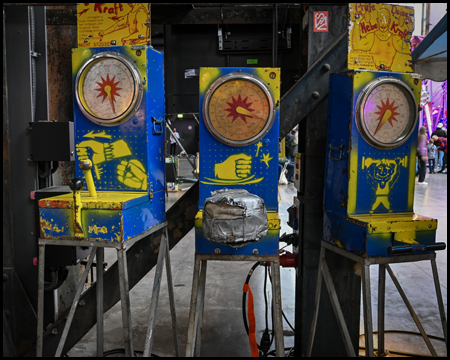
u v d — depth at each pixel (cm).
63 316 224
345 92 183
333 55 197
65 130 225
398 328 262
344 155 184
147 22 188
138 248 218
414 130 187
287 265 214
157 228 199
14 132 229
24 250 233
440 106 1266
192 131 1460
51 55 273
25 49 226
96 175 192
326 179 199
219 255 177
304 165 210
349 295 207
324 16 196
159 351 232
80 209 166
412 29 196
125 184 190
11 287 230
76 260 232
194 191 220
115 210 164
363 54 190
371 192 184
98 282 218
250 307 195
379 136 181
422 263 387
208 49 250
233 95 180
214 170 186
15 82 228
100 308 220
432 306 293
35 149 227
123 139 187
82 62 188
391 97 180
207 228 156
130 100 182
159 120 200
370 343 164
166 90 255
